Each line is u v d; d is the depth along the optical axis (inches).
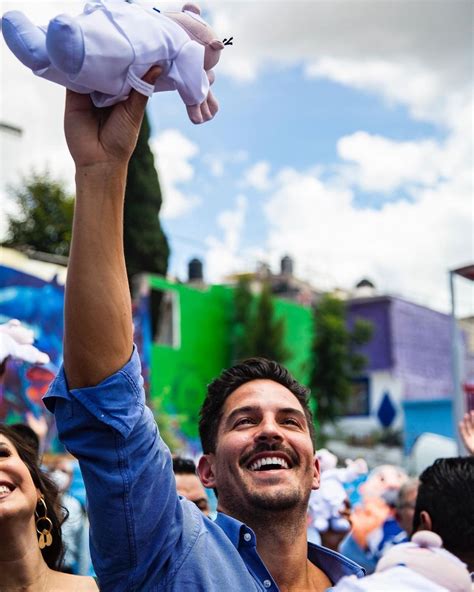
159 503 71.1
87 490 70.0
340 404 1088.2
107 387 66.4
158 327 865.5
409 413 1125.7
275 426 90.3
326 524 157.6
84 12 62.6
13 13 62.6
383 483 172.7
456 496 98.7
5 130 674.8
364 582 77.9
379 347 1243.2
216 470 92.8
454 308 344.5
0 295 550.6
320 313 1087.6
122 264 66.1
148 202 908.6
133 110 64.8
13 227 1031.0
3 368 151.5
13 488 100.9
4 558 99.6
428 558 80.5
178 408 863.7
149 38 61.7
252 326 949.8
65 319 66.0
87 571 159.2
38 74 62.7
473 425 135.5
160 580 72.7
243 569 77.7
